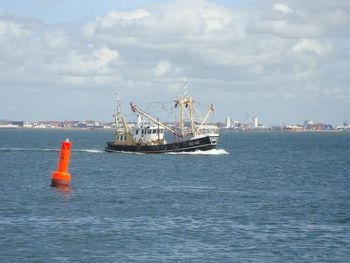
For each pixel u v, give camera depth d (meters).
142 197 83.00
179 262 47.88
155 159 174.12
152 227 60.34
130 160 170.00
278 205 76.75
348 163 173.75
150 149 198.38
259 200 81.62
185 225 61.66
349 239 56.03
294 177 123.25
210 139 196.62
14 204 74.12
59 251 50.53
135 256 49.41
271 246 53.19
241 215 68.25
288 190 95.94
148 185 101.06
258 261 48.44
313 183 109.81
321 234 58.09
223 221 64.25
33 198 79.69
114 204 75.31
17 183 100.44
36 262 47.38
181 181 110.50
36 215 66.19
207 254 50.31
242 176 124.19
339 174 132.00
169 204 76.25
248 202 79.44
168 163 159.50
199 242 54.34
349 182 112.50
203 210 71.50
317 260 48.97
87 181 106.25
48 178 111.50
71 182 103.12
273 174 130.88
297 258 49.44
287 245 53.59
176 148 196.12
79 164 153.75
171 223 62.66
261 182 110.75
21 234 56.19
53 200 78.00
